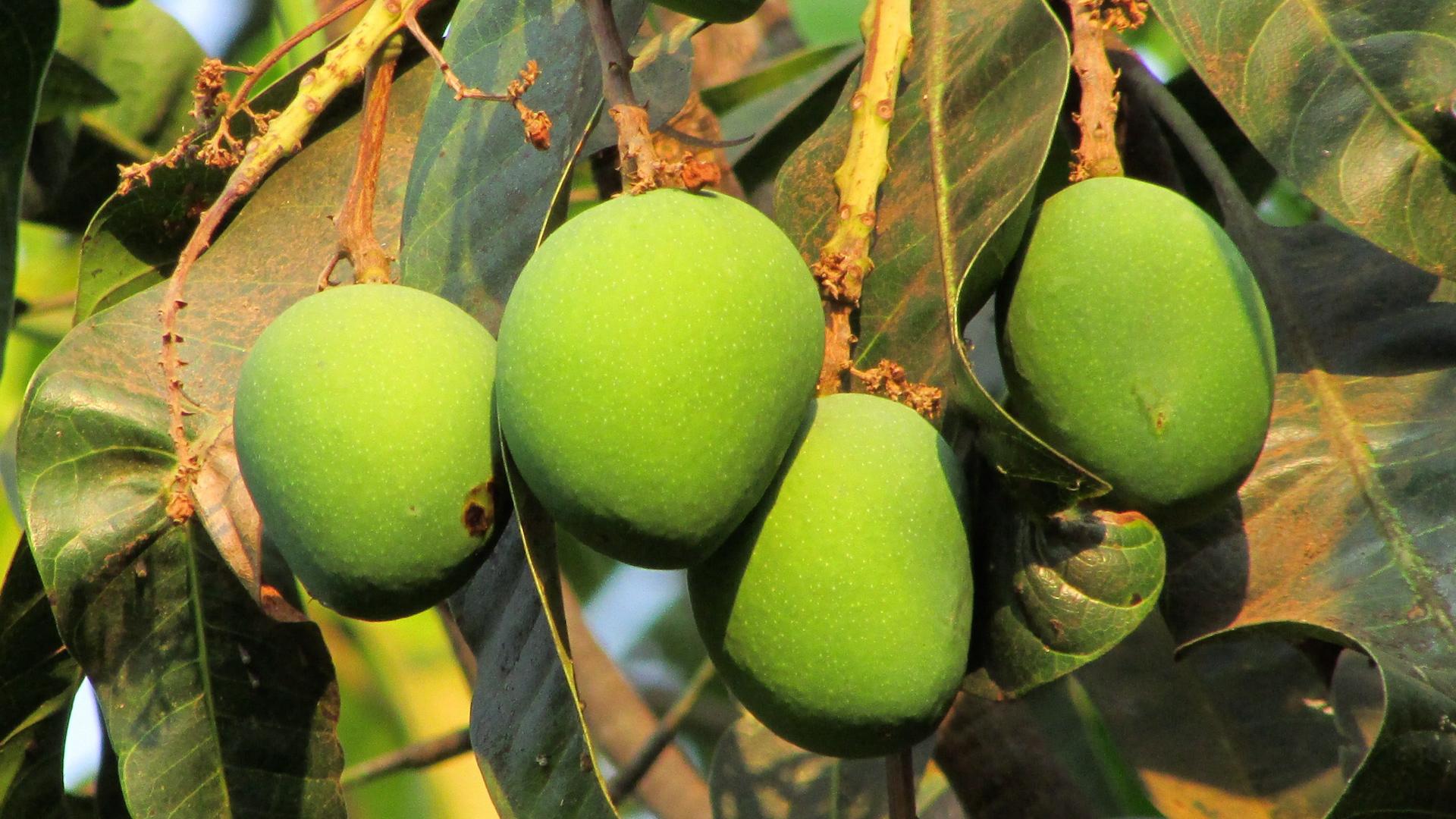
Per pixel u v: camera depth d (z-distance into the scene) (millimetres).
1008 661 730
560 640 718
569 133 839
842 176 758
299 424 716
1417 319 815
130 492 833
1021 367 731
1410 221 768
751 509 705
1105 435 720
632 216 706
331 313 731
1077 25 769
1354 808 701
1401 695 706
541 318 696
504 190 843
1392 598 760
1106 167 751
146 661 842
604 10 747
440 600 737
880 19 765
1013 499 725
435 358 725
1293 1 788
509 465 716
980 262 727
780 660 710
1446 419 789
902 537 708
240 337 854
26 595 847
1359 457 788
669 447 688
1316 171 774
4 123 808
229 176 871
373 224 867
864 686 707
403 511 715
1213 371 716
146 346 849
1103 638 716
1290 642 860
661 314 690
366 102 765
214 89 756
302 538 721
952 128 774
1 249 807
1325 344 817
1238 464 723
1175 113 872
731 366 692
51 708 876
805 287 715
